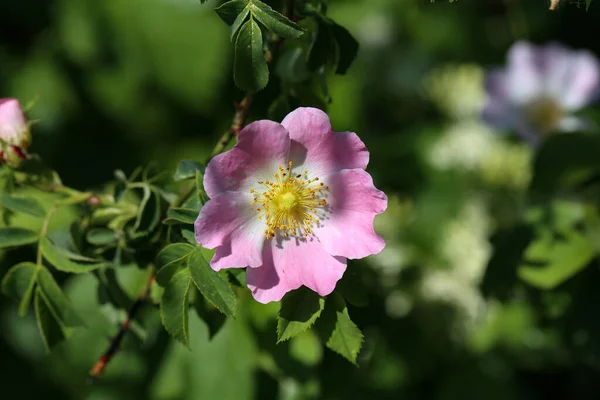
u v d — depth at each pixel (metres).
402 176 0.72
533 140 0.70
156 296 0.52
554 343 0.66
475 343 0.66
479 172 0.70
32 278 0.52
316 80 0.53
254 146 0.49
